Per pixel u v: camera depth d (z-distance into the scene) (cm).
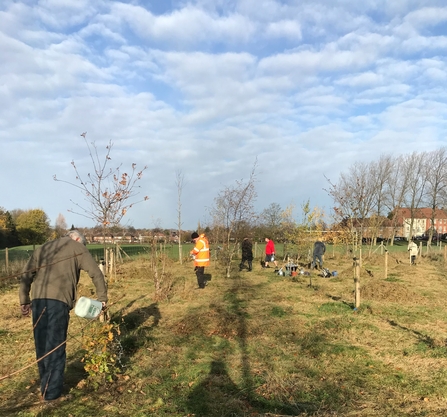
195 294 1048
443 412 404
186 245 3744
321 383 471
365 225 2303
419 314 841
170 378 478
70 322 737
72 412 381
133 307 880
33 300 395
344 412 397
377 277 1480
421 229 7394
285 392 444
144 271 1446
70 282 405
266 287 1195
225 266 1764
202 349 589
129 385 453
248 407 406
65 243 414
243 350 586
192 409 395
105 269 1146
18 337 651
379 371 516
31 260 401
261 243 3162
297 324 735
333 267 1883
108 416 375
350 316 806
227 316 753
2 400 405
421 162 5062
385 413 399
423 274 1602
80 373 483
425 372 514
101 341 446
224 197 1786
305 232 1916
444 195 4997
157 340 624
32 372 487
